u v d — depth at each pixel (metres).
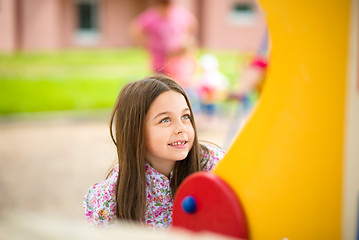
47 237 1.05
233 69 13.63
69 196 4.38
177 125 1.82
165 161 1.90
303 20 1.26
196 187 1.48
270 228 1.30
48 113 8.74
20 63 16.23
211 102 7.84
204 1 21.61
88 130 7.55
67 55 19.80
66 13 23.27
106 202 1.88
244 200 1.36
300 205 1.26
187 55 7.91
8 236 1.05
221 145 6.33
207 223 1.44
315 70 1.24
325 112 1.22
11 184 4.75
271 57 1.34
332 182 1.22
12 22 20.92
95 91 10.91
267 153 1.32
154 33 9.36
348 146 1.19
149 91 1.83
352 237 1.20
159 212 1.89
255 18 21.67
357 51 1.17
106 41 24.08
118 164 1.93
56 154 6.00
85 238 1.07
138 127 1.83
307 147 1.25
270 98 1.33
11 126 7.82
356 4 1.17
